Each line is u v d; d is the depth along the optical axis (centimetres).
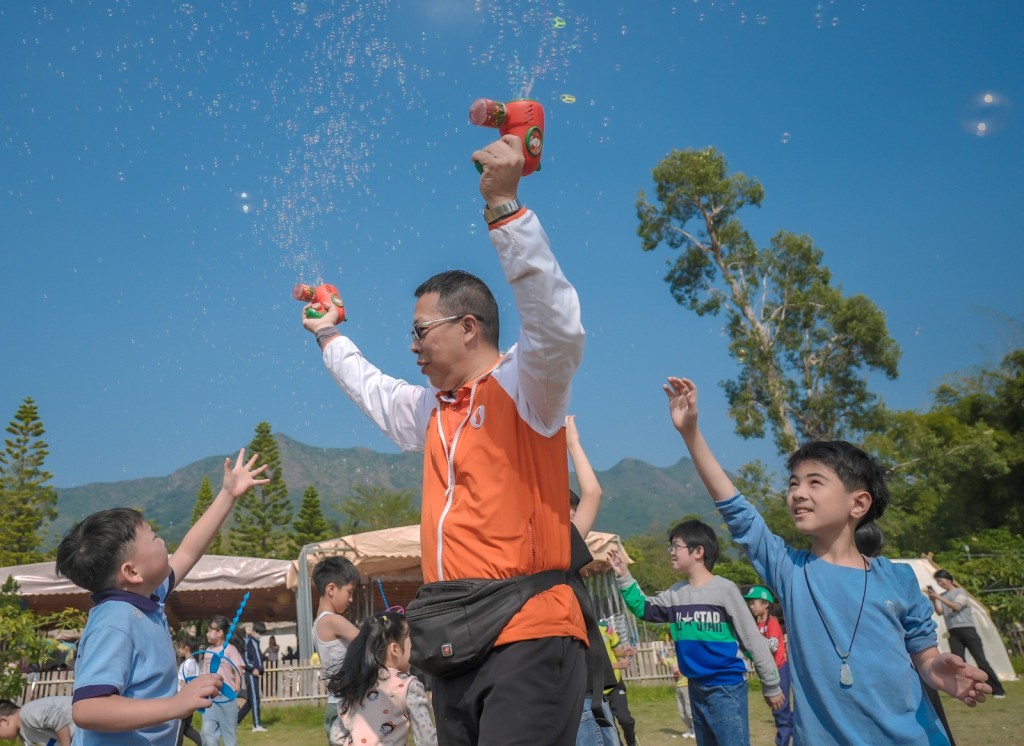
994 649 1299
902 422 2561
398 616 361
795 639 245
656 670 1434
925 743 226
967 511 2773
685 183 2330
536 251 194
